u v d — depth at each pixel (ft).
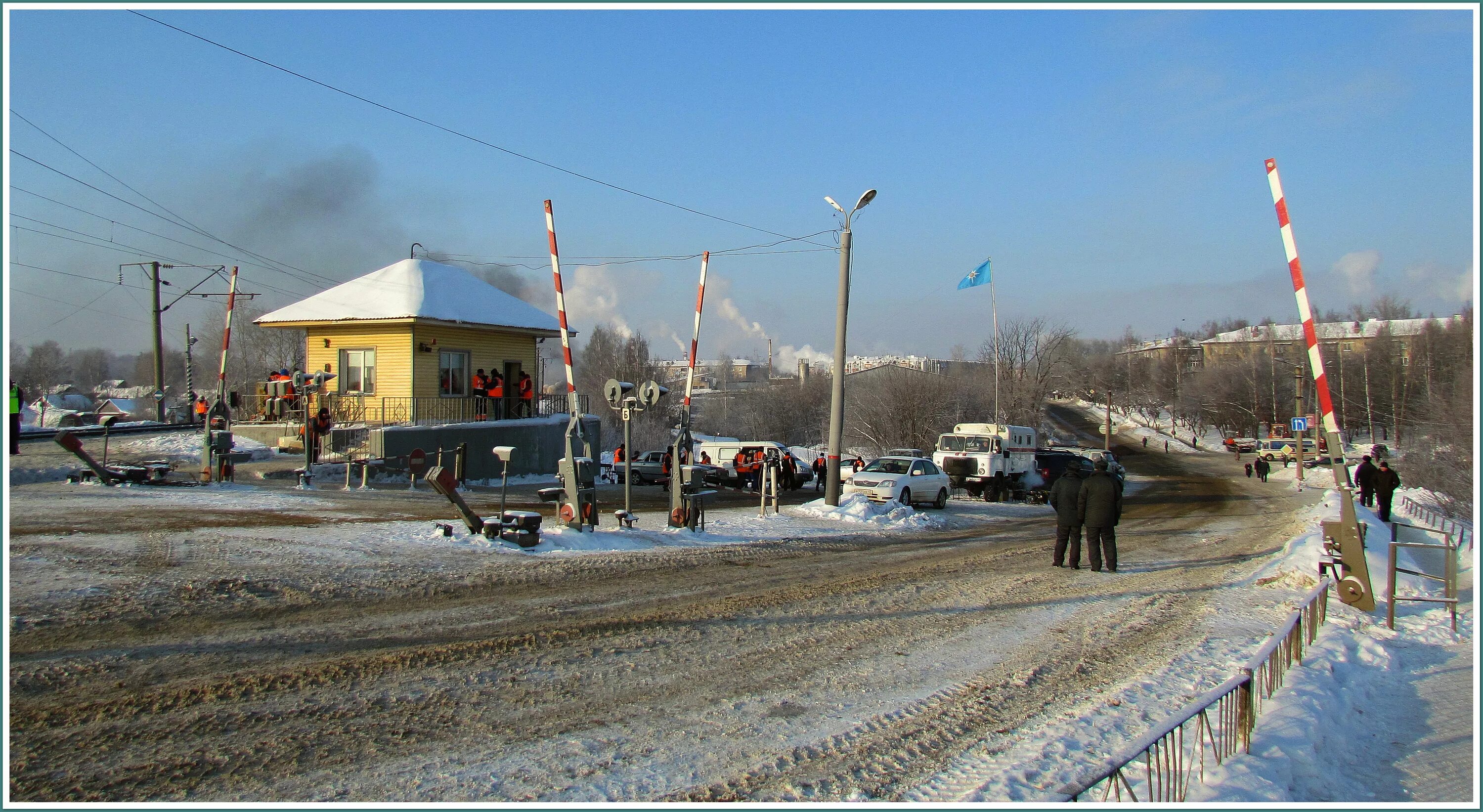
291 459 85.25
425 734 18.54
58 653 22.06
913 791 16.44
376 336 100.94
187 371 132.05
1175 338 435.12
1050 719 20.95
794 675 24.13
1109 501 44.47
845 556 48.37
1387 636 29.89
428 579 33.42
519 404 113.39
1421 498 99.14
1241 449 273.33
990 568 45.37
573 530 46.26
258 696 20.15
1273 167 32.45
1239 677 18.17
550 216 47.19
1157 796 15.75
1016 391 227.81
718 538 51.70
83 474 58.39
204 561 33.09
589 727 19.52
